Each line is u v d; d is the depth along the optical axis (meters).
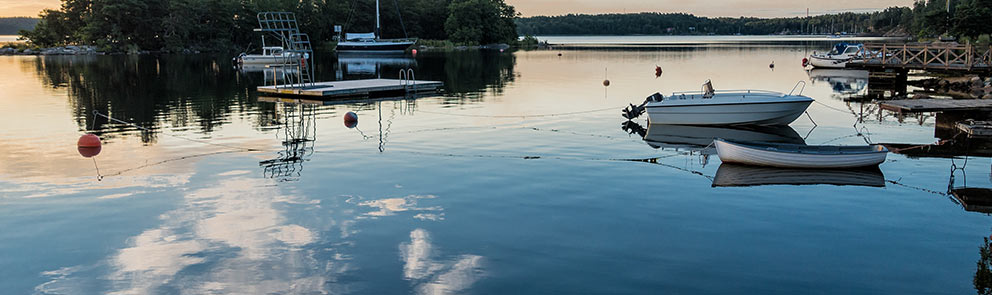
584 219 11.65
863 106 27.84
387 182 14.39
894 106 23.00
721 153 16.27
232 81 42.56
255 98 31.69
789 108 22.41
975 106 22.03
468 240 10.58
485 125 22.92
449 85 39.44
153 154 17.58
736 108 22.45
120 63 65.19
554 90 36.00
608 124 23.23
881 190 13.63
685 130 21.94
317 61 70.69
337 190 13.73
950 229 11.06
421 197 13.15
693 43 140.00
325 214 12.02
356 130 21.78
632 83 40.16
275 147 18.66
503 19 131.25
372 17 121.69
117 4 93.88
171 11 98.69
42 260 9.82
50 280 9.09
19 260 9.82
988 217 11.74
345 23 119.12
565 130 21.84
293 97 32.09
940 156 17.12
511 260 9.71
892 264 9.48
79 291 8.75
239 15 108.19
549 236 10.74
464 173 15.25
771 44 128.75
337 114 25.84
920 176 14.88
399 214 11.99
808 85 38.19
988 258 9.69
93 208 12.40
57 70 53.06
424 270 9.35
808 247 10.18
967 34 82.38
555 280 8.97
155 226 11.34
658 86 38.16
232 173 15.34
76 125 22.83
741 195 13.23
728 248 10.14
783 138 20.53
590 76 46.12
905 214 11.92
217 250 10.18
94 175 15.10
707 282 8.87
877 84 37.31
